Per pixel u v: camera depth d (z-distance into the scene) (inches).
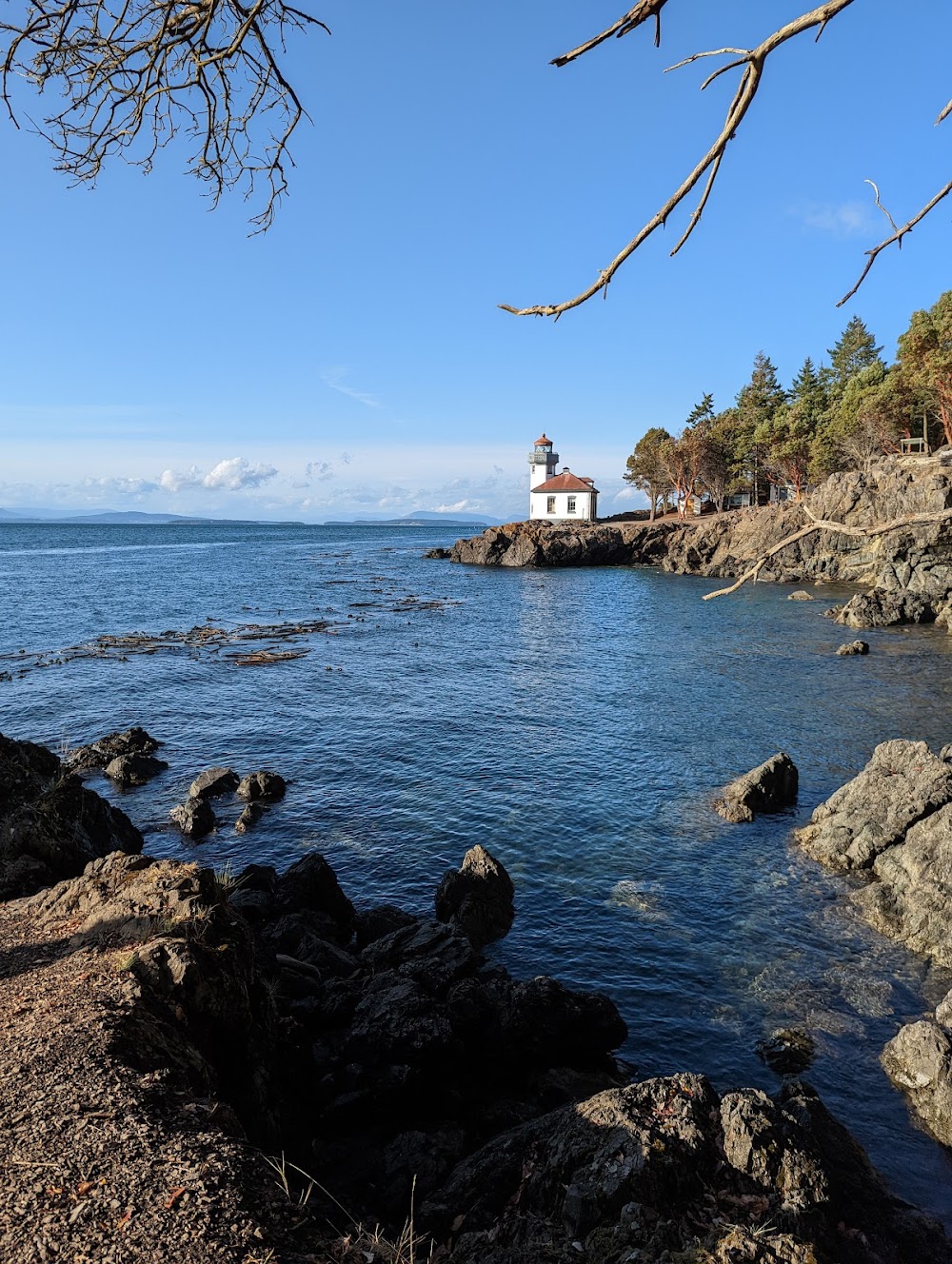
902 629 2095.2
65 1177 201.0
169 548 6565.0
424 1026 427.2
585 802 907.4
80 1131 219.5
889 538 2412.6
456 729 1204.5
